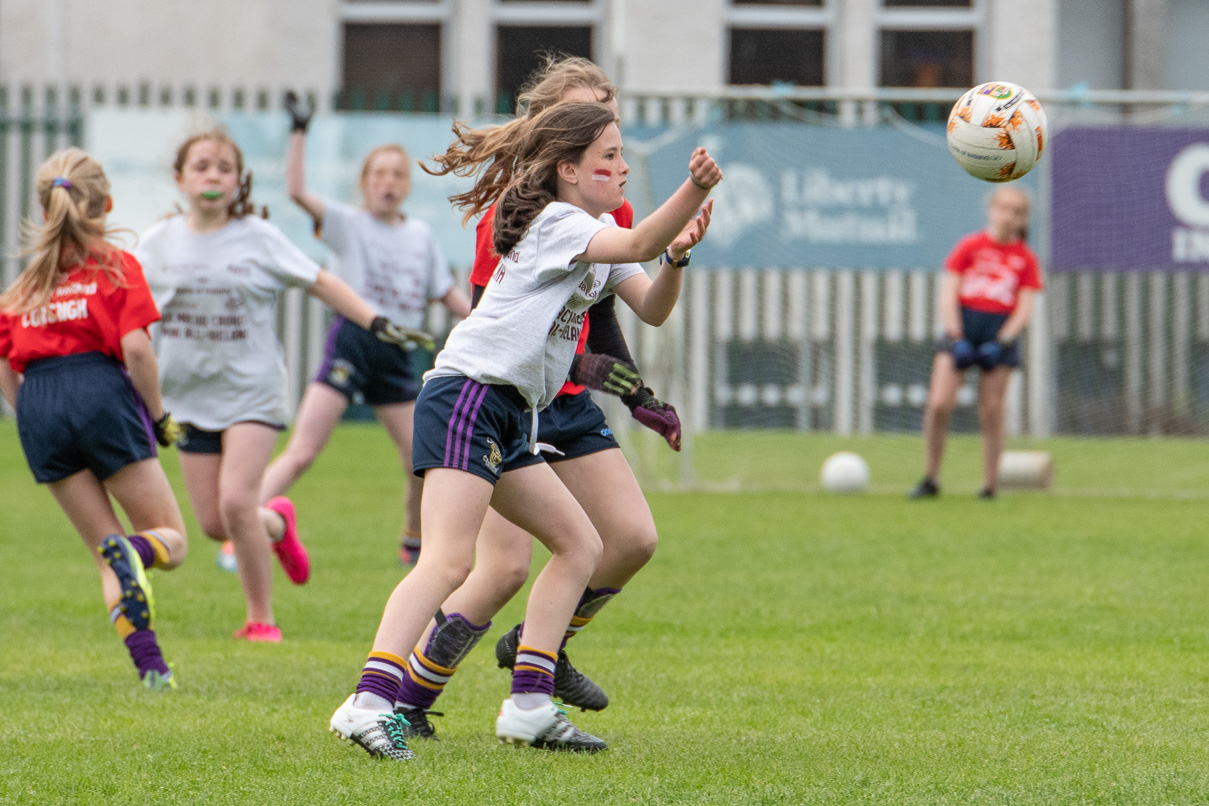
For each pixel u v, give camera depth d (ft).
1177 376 175.94
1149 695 54.34
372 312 70.85
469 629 47.57
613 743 46.44
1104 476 150.41
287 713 50.98
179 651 65.31
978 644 66.18
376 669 43.16
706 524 113.09
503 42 221.66
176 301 70.49
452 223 169.78
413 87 222.69
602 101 48.83
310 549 99.19
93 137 167.84
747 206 141.69
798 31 219.82
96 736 46.78
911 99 140.87
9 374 59.62
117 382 58.03
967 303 129.49
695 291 183.62
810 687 56.49
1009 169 54.29
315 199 93.81
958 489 142.20
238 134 168.55
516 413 44.42
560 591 45.98
